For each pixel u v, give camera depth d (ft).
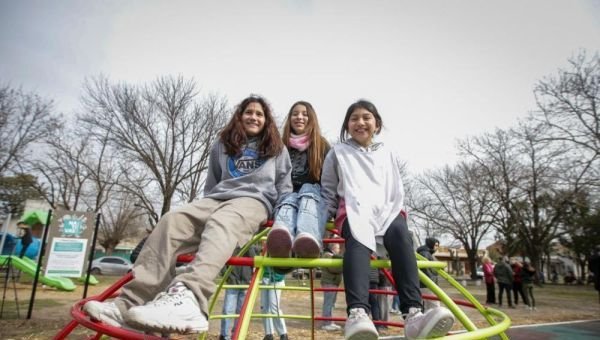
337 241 7.54
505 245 94.43
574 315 29.45
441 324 4.73
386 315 18.70
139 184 75.36
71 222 25.43
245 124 7.98
